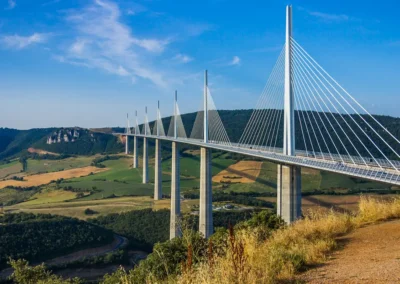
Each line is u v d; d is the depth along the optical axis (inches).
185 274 245.0
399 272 229.5
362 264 261.4
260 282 241.8
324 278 240.7
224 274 236.8
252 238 352.8
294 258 284.7
